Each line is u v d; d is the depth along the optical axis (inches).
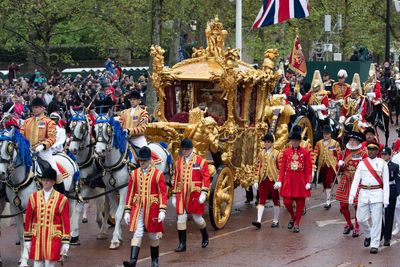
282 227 1541.6
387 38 3668.8
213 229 1518.2
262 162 1533.0
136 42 3233.3
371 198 1332.4
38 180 1245.7
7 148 1195.9
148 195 1189.1
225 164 1541.6
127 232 1504.7
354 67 3009.4
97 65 4675.2
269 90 1697.8
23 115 1909.4
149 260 1294.3
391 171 1369.3
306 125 1977.1
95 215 1668.3
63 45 4675.2
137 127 1438.2
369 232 1368.1
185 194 1336.1
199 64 1626.5
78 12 3097.9
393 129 3043.8
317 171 1754.4
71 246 1387.8
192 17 3240.7
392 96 3184.1
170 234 1486.2
